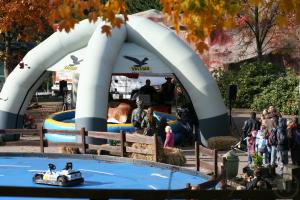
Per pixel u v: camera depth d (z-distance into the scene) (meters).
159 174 17.23
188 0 6.43
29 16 17.38
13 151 21.53
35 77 24.81
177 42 24.02
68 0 6.60
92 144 20.83
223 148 21.81
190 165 18.89
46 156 20.45
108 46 23.39
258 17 38.12
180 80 23.89
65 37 24.66
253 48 42.03
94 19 6.72
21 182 16.08
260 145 18.16
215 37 40.47
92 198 4.53
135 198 4.56
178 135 23.56
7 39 29.06
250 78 37.53
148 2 50.28
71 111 27.30
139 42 24.42
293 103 34.91
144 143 18.88
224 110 23.75
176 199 4.64
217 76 39.41
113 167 18.47
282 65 40.81
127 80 39.00
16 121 24.53
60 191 4.50
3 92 24.73
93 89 22.33
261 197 4.71
